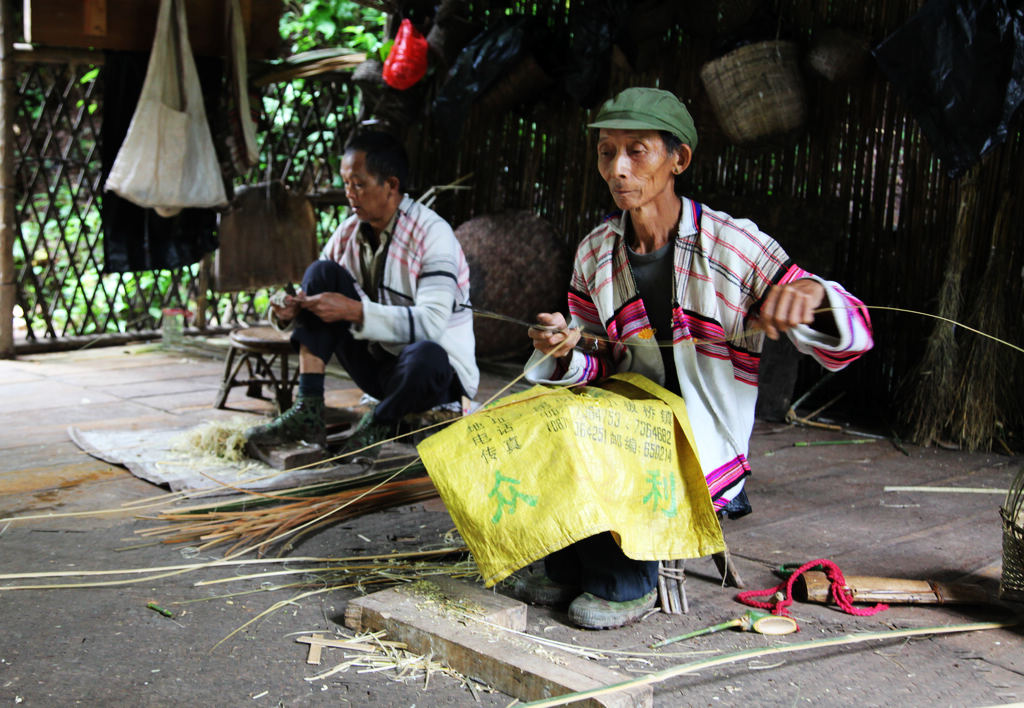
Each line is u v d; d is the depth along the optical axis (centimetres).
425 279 375
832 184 508
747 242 230
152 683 204
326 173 671
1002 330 441
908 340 495
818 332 213
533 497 219
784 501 351
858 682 212
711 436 239
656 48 541
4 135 570
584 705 189
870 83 490
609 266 246
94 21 518
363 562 279
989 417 438
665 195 236
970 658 226
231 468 363
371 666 214
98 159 697
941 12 423
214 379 545
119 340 644
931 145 436
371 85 614
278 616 240
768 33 480
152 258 552
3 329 584
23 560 273
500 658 205
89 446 389
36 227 778
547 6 590
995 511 344
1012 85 412
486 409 234
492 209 634
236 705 196
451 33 593
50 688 200
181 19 510
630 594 240
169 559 277
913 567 285
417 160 661
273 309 362
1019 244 445
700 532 232
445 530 307
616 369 256
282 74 616
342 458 372
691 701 202
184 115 513
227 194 563
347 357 390
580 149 587
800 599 261
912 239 488
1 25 556
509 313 598
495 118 625
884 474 393
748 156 531
